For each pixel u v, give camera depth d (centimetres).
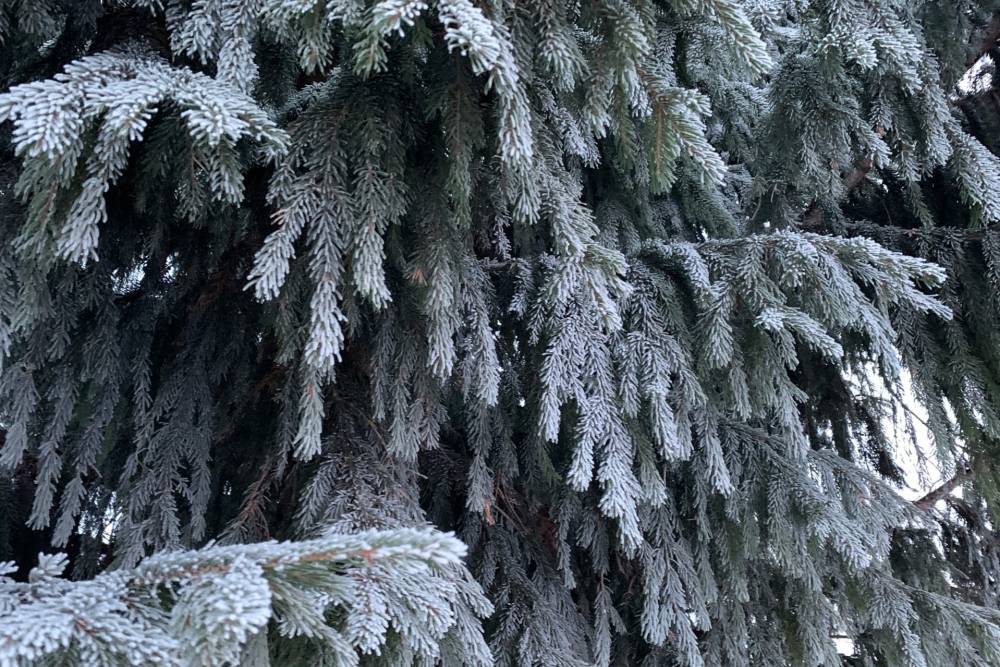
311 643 95
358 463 112
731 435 136
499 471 129
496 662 123
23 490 134
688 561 134
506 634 125
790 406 112
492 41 77
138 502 111
